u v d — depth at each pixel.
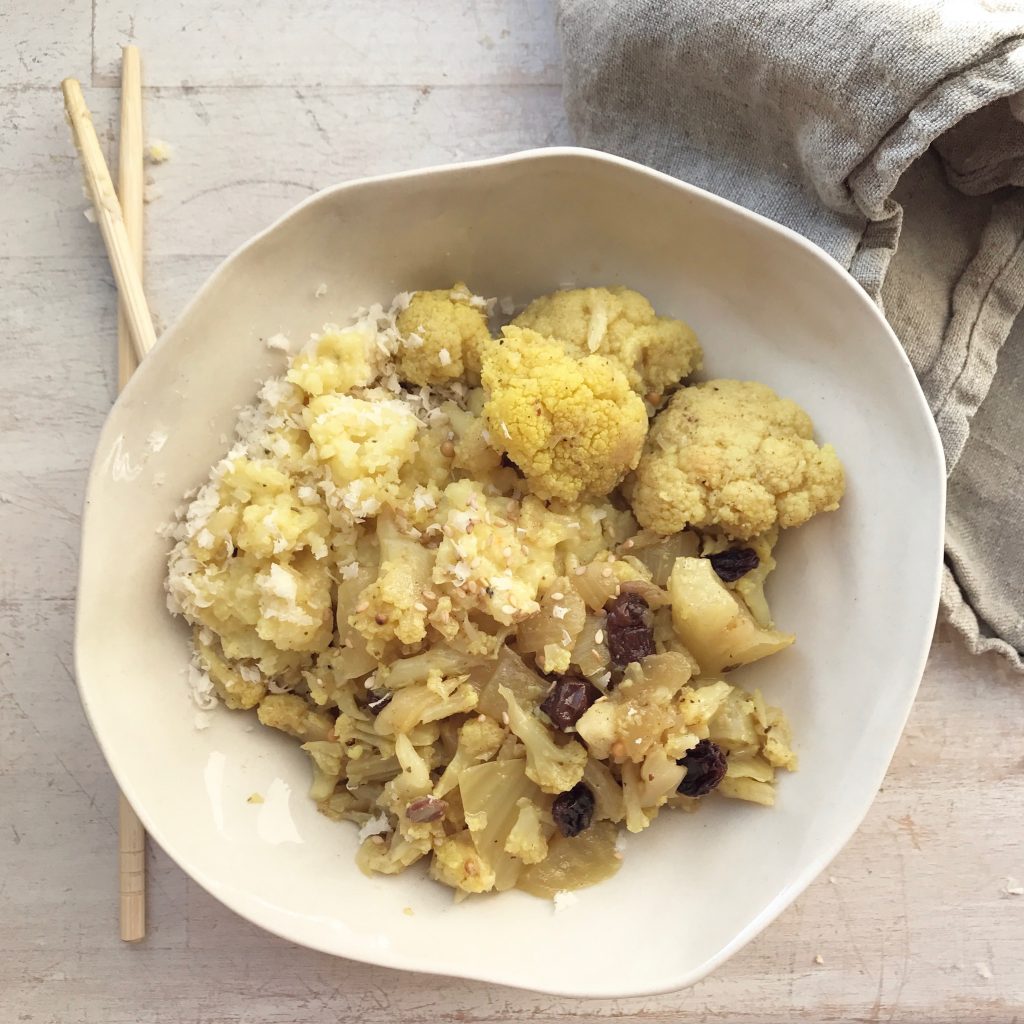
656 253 0.30
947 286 0.31
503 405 0.27
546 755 0.28
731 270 0.29
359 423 0.28
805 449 0.28
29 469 0.32
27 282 0.32
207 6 0.33
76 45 0.32
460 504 0.28
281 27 0.33
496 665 0.28
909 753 0.33
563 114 0.33
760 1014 0.33
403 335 0.29
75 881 0.32
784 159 0.30
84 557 0.27
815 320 0.29
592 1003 0.33
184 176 0.32
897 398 0.28
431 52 0.33
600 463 0.28
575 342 0.29
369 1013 0.33
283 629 0.28
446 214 0.28
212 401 0.28
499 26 0.33
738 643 0.28
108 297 0.32
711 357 0.30
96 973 0.32
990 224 0.31
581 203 0.29
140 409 0.27
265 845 0.29
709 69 0.29
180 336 0.27
